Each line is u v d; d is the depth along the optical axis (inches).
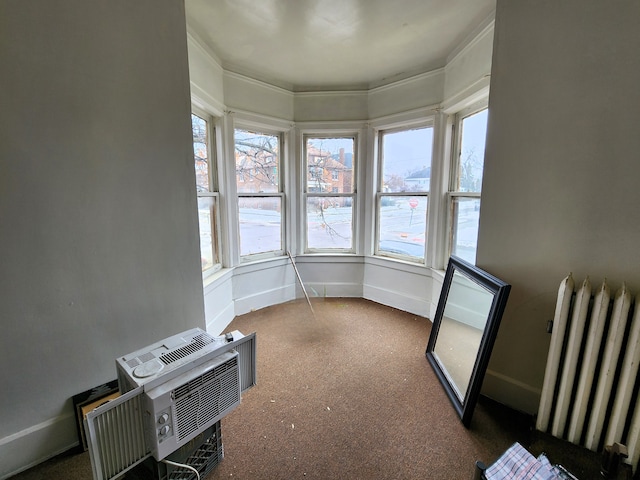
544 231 61.9
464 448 58.6
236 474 53.0
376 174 132.1
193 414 44.6
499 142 66.7
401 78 115.3
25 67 47.6
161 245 67.2
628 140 50.9
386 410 68.9
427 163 115.4
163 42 63.7
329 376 81.7
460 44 92.9
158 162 65.2
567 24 55.2
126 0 57.6
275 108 122.0
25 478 52.6
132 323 64.2
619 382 49.6
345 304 134.5
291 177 131.5
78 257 55.9
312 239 141.3
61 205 53.2
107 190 58.2
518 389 68.6
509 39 63.1
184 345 48.8
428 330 109.3
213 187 109.2
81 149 54.3
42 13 48.4
